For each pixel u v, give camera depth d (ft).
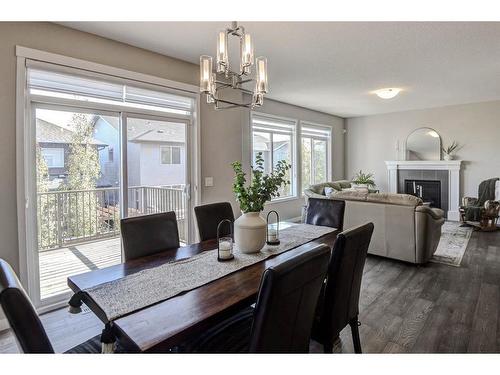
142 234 6.98
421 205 11.89
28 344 3.13
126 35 9.60
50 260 9.62
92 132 9.89
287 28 9.23
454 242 15.57
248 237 6.61
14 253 8.13
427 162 22.98
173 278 5.33
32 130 8.55
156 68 11.18
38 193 8.87
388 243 12.54
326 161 25.63
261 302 3.63
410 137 24.02
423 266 12.17
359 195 13.52
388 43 10.53
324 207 9.81
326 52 11.34
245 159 17.48
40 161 8.82
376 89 17.04
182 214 12.60
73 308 4.80
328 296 5.43
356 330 6.35
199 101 12.80
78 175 9.70
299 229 8.98
